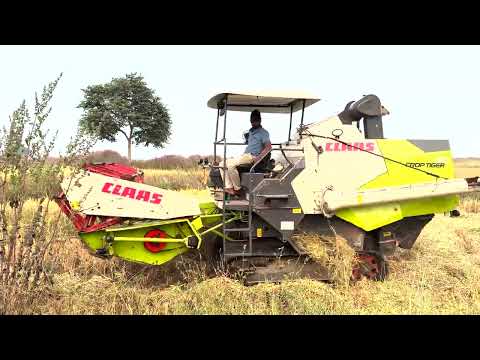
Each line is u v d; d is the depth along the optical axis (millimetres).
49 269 5965
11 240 5055
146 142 30297
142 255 6332
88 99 28469
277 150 6875
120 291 5703
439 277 6938
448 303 5973
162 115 30672
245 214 6730
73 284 5918
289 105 7660
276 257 6758
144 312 5469
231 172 7188
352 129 6930
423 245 8703
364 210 6855
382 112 7379
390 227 7086
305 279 6211
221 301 5617
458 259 7855
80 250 7289
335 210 6684
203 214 7199
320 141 6793
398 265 7492
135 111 29453
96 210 6012
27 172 5145
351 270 6562
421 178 7125
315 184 6719
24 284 5207
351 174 6879
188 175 19516
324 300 5770
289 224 6594
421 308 5664
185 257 7453
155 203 6250
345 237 6957
